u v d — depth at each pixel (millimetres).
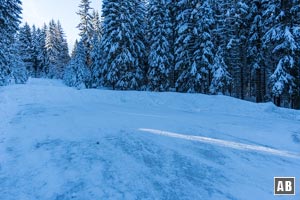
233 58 31203
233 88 39062
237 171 5824
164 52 26625
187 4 26109
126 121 9969
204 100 18094
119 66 26281
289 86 19422
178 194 4645
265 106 16078
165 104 17734
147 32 31219
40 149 6441
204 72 24672
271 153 7172
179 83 27375
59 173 5203
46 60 69188
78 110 12078
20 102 12992
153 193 4637
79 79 39281
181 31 25297
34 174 5137
